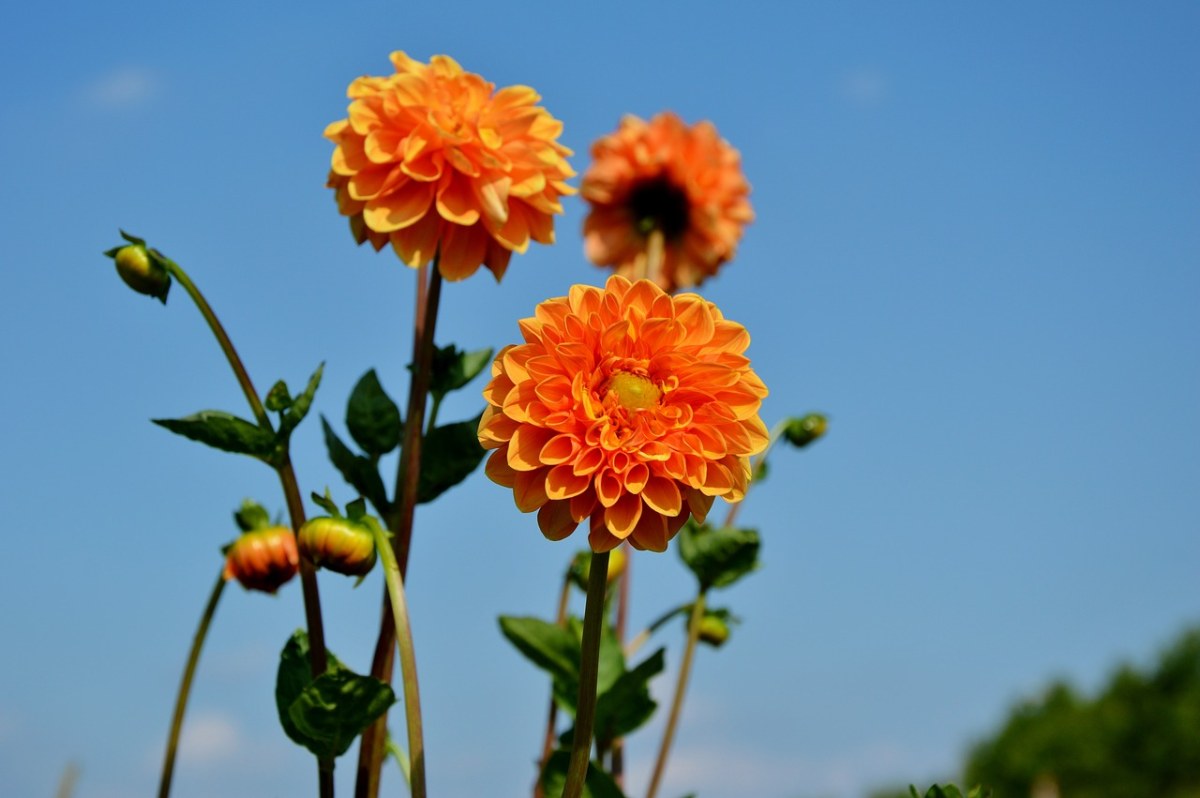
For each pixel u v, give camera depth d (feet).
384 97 3.21
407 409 3.23
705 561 3.70
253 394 3.12
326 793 3.01
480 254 3.25
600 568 2.81
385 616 3.14
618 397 2.80
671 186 4.73
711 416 2.81
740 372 2.82
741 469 2.83
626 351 2.82
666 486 2.78
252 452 3.07
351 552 2.93
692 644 3.71
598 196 4.74
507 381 2.81
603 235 4.78
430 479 3.26
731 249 4.81
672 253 4.78
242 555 3.33
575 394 2.77
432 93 3.24
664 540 2.80
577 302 2.83
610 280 2.86
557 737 3.68
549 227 3.30
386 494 3.25
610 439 2.77
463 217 3.21
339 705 2.93
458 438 3.26
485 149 3.21
